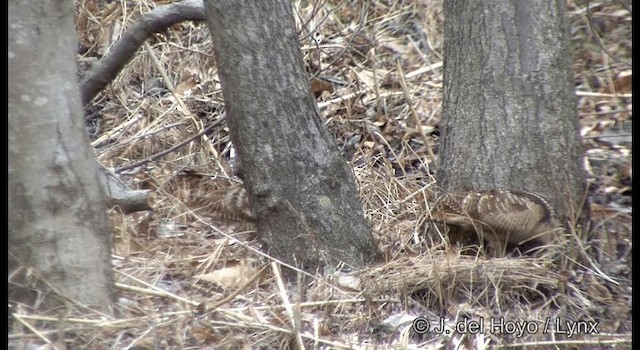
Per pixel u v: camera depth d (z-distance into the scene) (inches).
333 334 386.9
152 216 482.3
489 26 440.5
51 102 310.3
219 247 442.3
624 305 419.5
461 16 447.8
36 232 316.8
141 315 358.6
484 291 411.8
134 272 416.5
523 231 431.5
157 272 423.8
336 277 411.8
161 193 501.0
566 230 443.8
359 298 403.9
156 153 550.0
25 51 303.3
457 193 445.4
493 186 444.1
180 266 437.1
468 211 432.1
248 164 414.0
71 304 328.2
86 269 329.7
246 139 409.4
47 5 305.4
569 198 445.7
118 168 499.5
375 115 587.5
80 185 322.3
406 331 375.9
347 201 423.2
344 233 421.1
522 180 441.4
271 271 423.2
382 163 548.4
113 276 350.0
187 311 368.5
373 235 450.9
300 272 401.1
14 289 320.2
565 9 450.3
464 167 450.3
